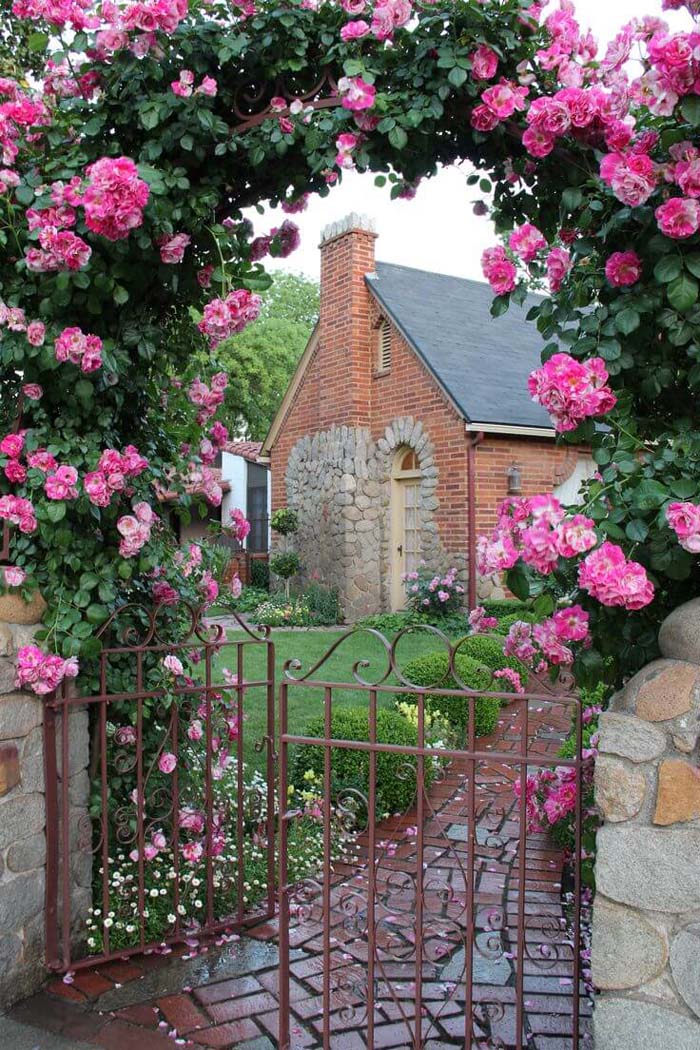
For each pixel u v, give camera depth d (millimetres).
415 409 10531
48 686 2416
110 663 2910
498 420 9531
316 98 2330
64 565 2605
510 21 2105
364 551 11289
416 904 2045
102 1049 2188
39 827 2498
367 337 11336
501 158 2330
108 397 2719
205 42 2287
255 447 16359
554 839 3602
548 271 2117
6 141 2287
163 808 3078
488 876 3348
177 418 3248
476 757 2000
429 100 2139
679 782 1684
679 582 1985
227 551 3582
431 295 12227
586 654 1945
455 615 9750
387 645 2098
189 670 3270
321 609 11078
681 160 1892
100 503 2453
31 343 2369
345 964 2516
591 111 1968
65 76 2404
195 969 2637
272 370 22516
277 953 2746
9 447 2447
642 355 2008
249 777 4113
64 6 2252
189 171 2482
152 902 2881
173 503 3227
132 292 2566
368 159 2223
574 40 2076
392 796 3930
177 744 2902
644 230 1945
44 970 2518
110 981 2555
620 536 1789
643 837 1714
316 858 3439
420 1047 2098
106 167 2102
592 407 1871
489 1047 2195
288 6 2211
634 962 1720
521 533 1844
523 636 2166
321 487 11828
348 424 11289
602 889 1752
